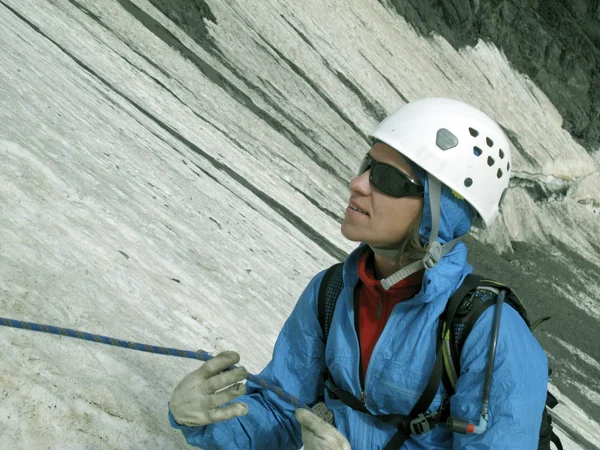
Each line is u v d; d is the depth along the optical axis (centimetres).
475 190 216
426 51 3200
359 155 2231
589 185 3547
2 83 602
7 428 234
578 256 3131
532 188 3394
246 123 1756
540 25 3759
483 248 2625
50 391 259
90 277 381
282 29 2303
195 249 634
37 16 1133
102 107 893
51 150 541
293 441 247
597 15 3962
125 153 760
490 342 199
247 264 755
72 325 314
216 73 1861
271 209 1202
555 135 3622
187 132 1255
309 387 242
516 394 196
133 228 533
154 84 1421
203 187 939
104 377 293
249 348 489
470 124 219
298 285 857
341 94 2372
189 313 457
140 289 423
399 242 221
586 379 2055
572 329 2361
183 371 359
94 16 1539
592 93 3828
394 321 215
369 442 221
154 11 1822
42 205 422
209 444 234
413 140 214
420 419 212
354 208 224
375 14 2995
